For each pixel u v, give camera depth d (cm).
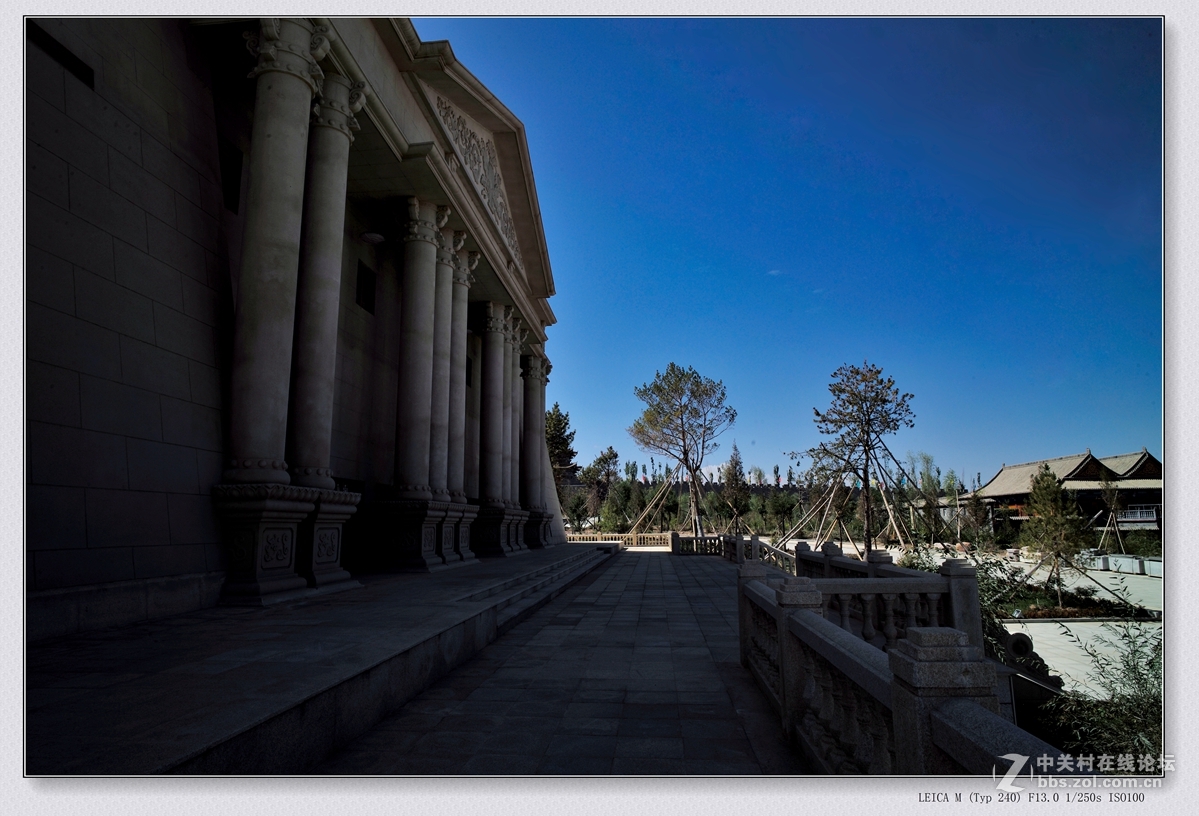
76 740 293
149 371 723
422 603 787
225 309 897
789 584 456
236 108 1019
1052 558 1639
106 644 524
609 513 4459
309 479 939
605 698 535
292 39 900
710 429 3744
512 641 794
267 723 330
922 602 668
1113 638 1174
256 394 819
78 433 617
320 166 1014
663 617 1010
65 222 638
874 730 297
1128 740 538
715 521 4728
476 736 437
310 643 528
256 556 779
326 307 991
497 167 2069
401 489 1322
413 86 1323
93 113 698
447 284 1525
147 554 675
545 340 2711
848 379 2309
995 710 233
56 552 577
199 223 868
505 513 1998
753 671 600
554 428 4925
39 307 595
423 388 1361
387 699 478
